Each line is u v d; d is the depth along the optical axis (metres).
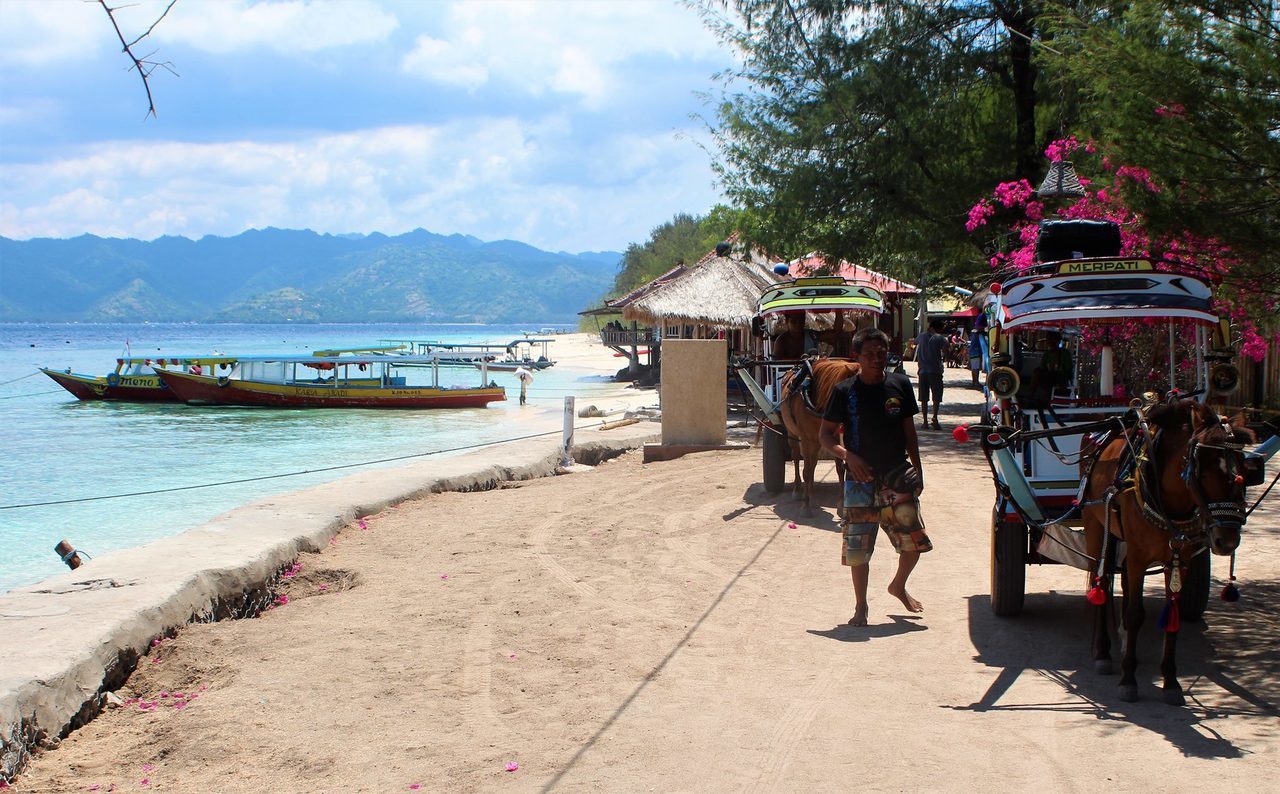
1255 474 5.48
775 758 5.37
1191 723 5.67
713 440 16.89
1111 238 8.88
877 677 6.57
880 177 22.17
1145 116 8.58
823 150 22.42
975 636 7.35
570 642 7.45
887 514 7.53
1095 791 4.89
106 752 5.80
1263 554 9.55
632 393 39.22
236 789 5.23
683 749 5.52
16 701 5.70
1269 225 8.42
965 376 37.31
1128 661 6.03
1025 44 21.41
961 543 10.23
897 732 5.66
